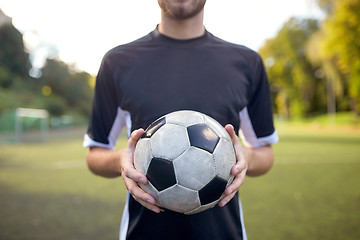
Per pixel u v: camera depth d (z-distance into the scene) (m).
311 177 5.28
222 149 0.96
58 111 35.34
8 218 3.11
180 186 0.92
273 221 2.97
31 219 3.07
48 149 10.84
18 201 3.77
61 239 2.57
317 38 25.73
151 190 0.96
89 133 1.32
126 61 1.24
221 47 1.29
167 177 0.93
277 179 5.10
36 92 37.06
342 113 33.91
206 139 0.94
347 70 23.38
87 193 4.16
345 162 7.09
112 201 3.75
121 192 4.21
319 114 37.19
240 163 0.96
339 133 19.73
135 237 1.17
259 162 1.28
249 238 2.56
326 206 3.49
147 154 0.96
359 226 2.83
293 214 3.19
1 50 34.91
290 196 3.94
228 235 1.17
